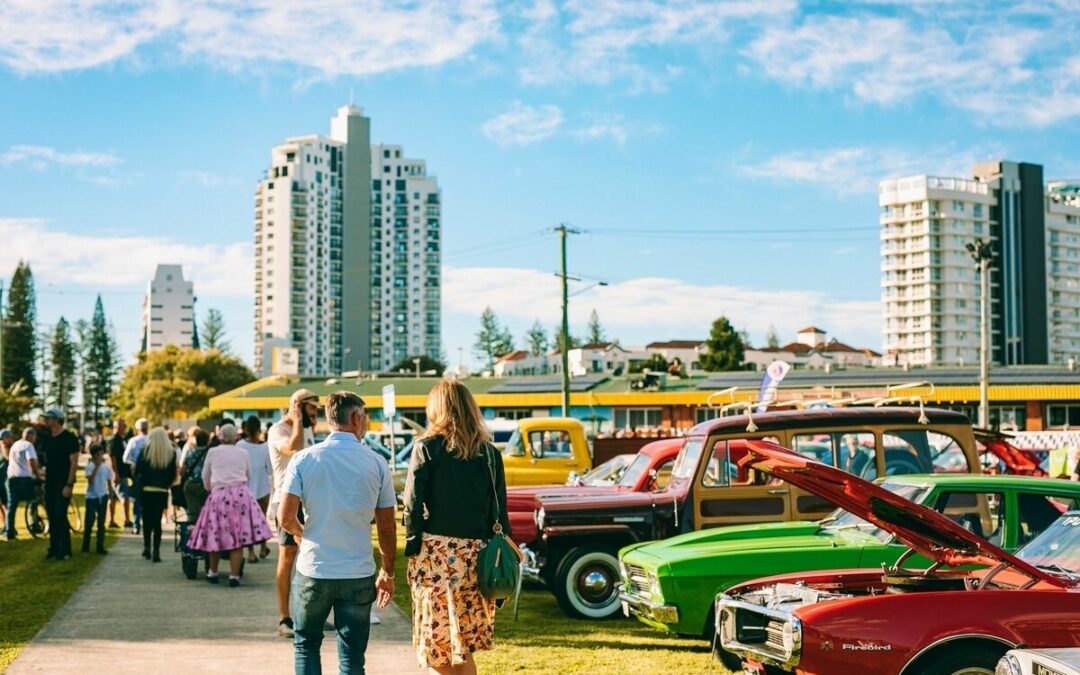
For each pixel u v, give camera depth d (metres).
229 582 13.06
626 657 8.71
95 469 16.72
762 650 6.45
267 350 182.88
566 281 44.38
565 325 44.31
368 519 6.14
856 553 8.55
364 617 6.07
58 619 10.38
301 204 197.62
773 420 11.08
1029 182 173.00
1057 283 175.62
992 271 168.88
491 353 161.75
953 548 6.74
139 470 15.53
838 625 5.98
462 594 6.07
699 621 8.66
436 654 6.05
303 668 6.07
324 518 6.04
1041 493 8.65
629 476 13.15
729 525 10.87
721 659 7.71
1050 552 6.84
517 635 9.77
